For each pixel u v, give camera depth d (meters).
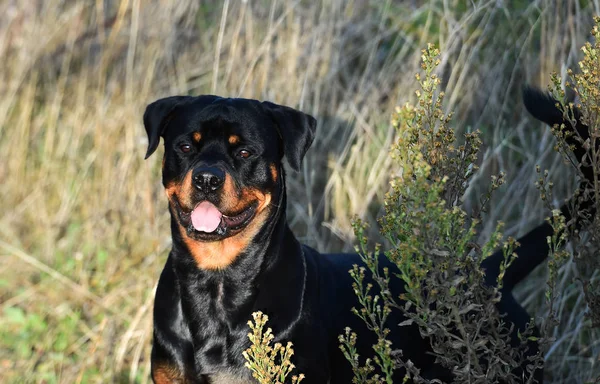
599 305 3.67
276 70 6.99
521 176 5.98
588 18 6.08
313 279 4.34
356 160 6.55
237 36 6.95
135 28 7.28
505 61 6.38
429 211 3.16
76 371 5.84
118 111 7.39
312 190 6.71
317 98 6.79
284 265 4.25
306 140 4.39
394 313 4.59
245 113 4.33
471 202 6.09
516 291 5.91
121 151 7.31
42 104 8.12
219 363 4.21
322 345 4.19
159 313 4.33
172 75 7.46
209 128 4.29
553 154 5.93
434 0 7.03
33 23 8.01
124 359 5.90
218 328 4.22
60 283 6.76
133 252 6.86
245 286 4.20
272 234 4.25
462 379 3.42
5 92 7.89
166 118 4.50
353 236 6.32
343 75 7.07
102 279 6.77
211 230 4.11
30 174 7.71
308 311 4.18
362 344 4.44
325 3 7.00
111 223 7.07
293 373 4.08
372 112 6.73
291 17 7.02
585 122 3.50
